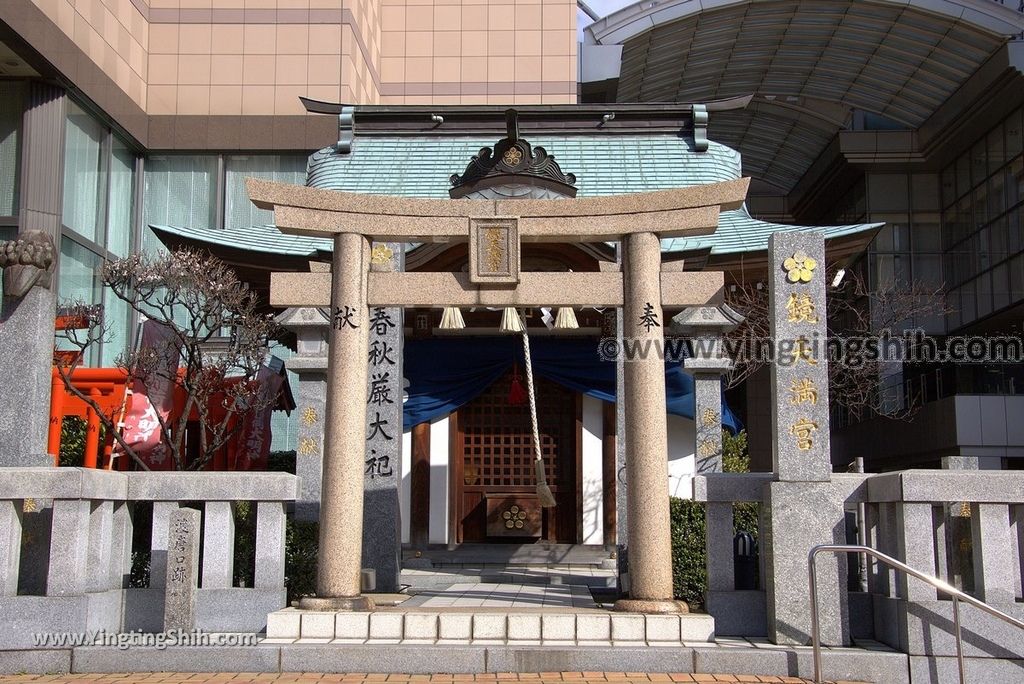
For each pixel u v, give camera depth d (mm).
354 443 9430
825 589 8664
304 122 25672
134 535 11031
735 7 27938
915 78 30484
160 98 25672
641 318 9477
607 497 15984
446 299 9648
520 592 11930
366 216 9703
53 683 7816
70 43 21297
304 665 8266
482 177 13781
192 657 8297
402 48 30219
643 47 29797
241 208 25578
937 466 29594
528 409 16547
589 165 16812
